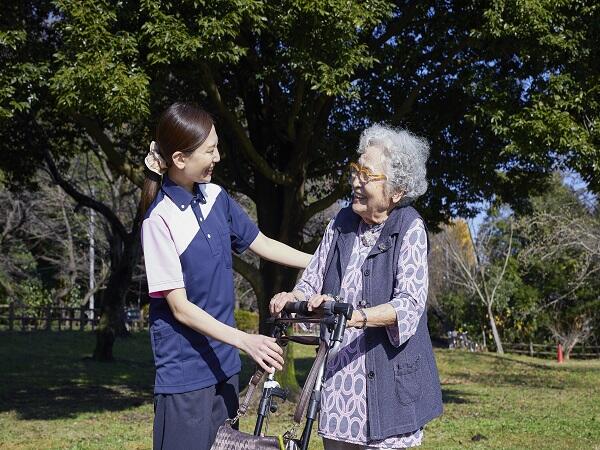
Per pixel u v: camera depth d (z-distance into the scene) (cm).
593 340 2786
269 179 1103
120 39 833
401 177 312
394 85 1144
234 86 1145
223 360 306
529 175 1259
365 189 314
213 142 302
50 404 1166
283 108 1081
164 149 300
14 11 928
